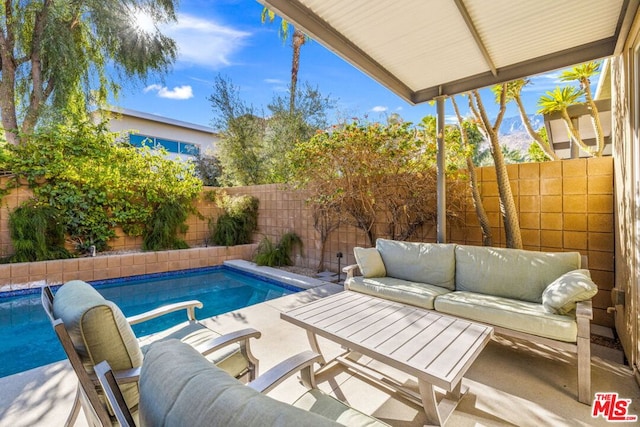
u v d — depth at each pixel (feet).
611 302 10.21
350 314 7.80
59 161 18.83
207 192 25.21
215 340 5.39
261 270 19.63
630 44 7.70
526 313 7.45
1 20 21.48
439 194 12.18
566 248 11.06
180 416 2.22
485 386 7.17
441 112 12.05
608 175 10.32
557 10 7.57
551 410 6.32
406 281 10.80
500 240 12.51
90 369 4.46
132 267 19.25
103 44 23.36
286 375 4.33
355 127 14.34
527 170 11.85
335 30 8.31
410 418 6.15
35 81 22.24
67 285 5.43
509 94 14.12
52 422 6.01
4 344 11.31
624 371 7.64
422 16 7.77
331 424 1.91
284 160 27.89
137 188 21.94
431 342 6.21
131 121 37.99
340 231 18.47
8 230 17.43
